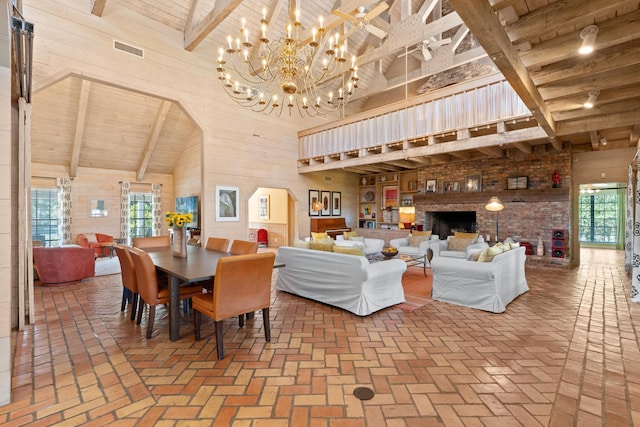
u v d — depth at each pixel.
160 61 5.63
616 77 3.06
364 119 6.71
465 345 2.64
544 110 3.72
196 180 8.71
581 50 2.47
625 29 2.28
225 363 2.34
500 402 1.87
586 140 6.01
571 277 5.29
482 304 3.56
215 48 6.41
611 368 2.26
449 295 3.85
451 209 7.44
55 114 6.46
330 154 7.43
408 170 8.95
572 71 2.93
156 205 9.51
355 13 3.98
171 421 1.70
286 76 3.64
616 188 9.04
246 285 2.54
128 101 7.00
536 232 6.30
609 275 5.44
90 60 4.79
